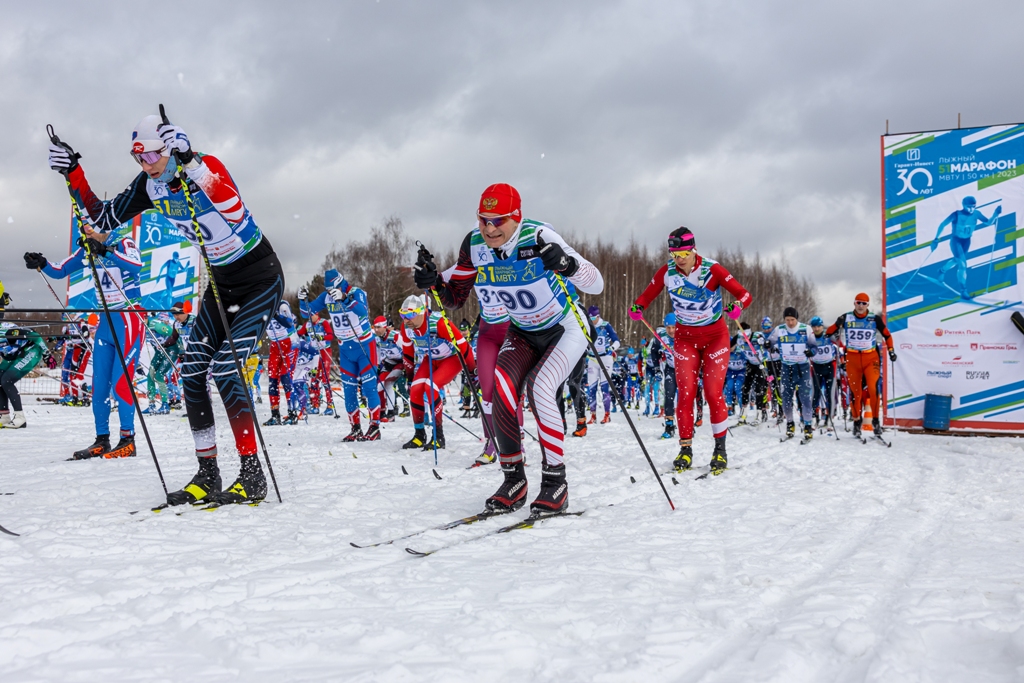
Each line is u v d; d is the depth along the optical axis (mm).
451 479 4344
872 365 8102
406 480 4238
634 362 15500
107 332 5207
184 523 2734
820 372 9820
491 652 1549
